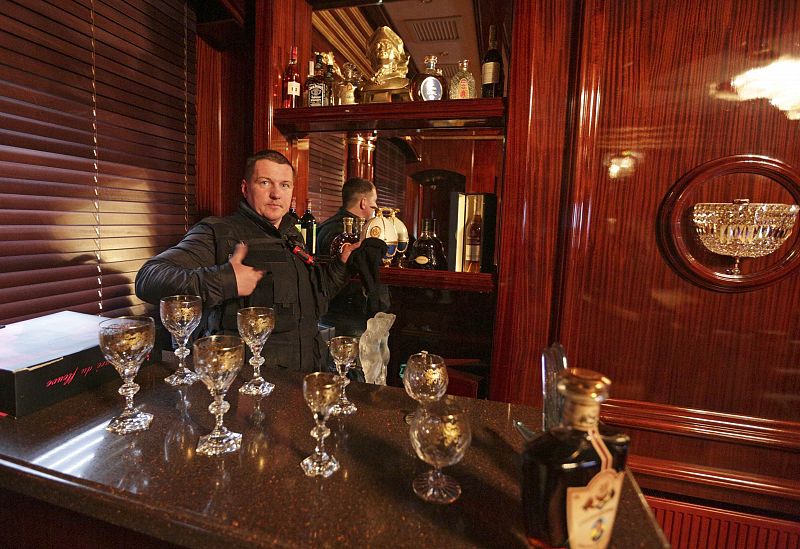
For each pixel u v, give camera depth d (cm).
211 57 191
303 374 113
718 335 135
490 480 69
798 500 129
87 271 145
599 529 52
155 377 106
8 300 123
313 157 184
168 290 114
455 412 64
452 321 166
